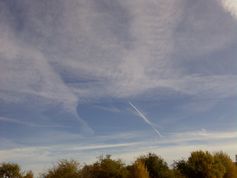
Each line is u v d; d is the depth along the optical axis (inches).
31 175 2239.2
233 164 2263.8
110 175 1907.0
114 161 1980.8
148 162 2091.5
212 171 2133.4
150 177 2047.2
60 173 1867.6
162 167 2092.8
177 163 2233.0
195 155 2202.3
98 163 1968.5
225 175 2235.5
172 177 2075.5
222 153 2301.9
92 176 1923.0
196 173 2153.1
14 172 2336.4
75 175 1872.5
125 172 1932.8
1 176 2305.6
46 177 1879.9
